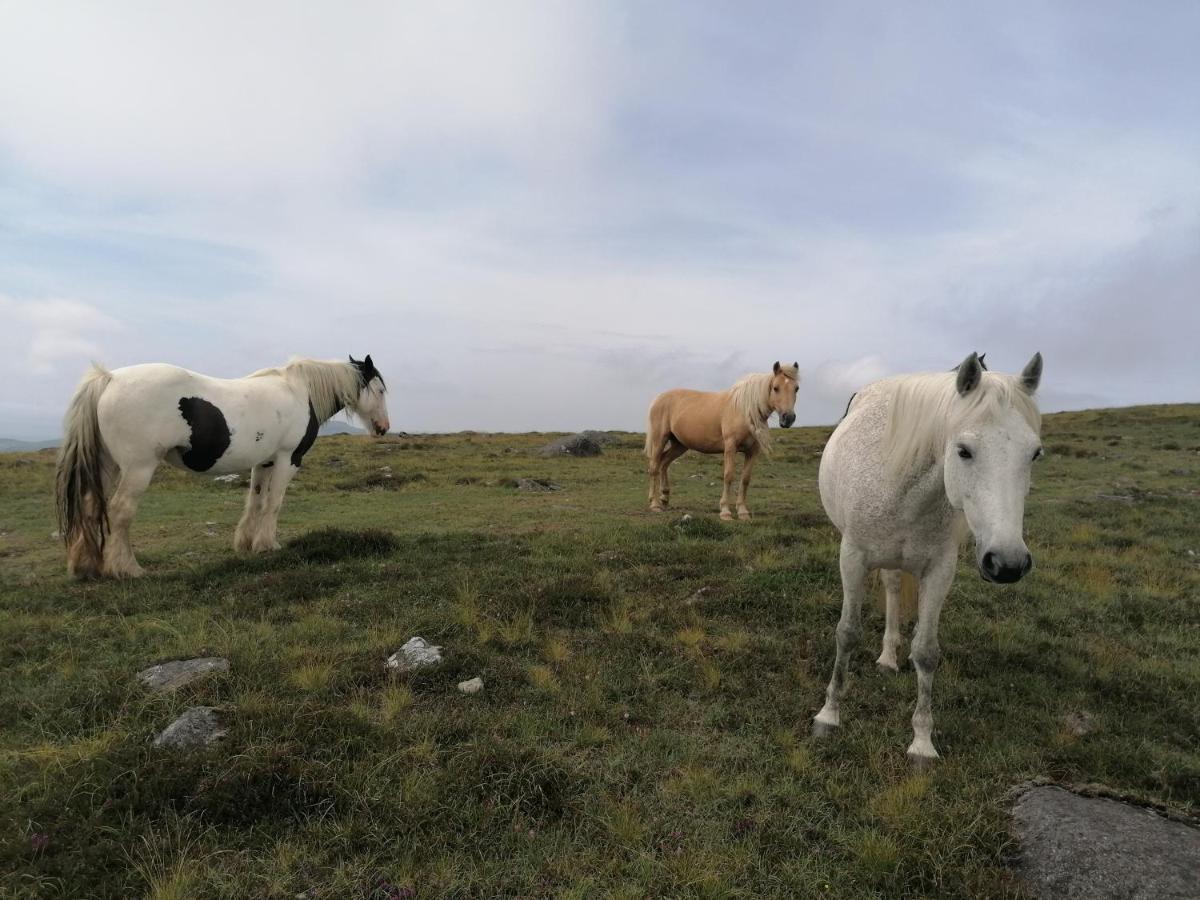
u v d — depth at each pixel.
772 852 2.97
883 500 3.61
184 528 10.51
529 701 4.39
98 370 6.95
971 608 6.27
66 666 4.73
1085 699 4.53
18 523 11.05
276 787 3.20
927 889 2.79
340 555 7.81
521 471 18.55
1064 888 2.66
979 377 3.19
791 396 10.27
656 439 12.48
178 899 2.56
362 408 9.45
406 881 2.71
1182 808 3.24
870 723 4.18
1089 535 9.36
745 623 5.87
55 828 2.90
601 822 3.13
